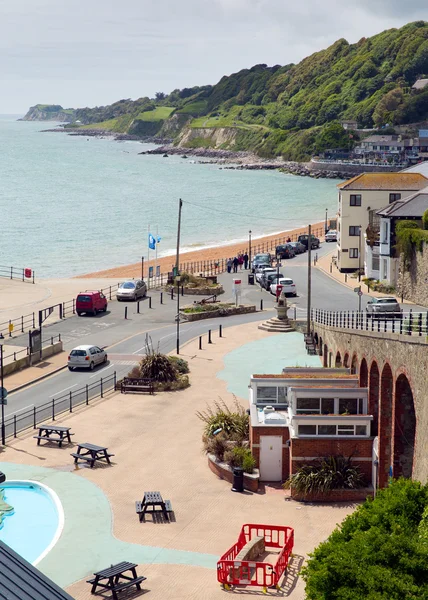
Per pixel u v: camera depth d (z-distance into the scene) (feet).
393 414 116.78
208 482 129.18
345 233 307.37
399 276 260.21
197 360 199.41
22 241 445.78
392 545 75.66
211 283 288.10
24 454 139.03
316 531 111.86
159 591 94.89
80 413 160.35
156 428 152.56
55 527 112.27
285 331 227.20
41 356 198.59
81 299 245.04
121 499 121.70
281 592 94.99
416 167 334.65
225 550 106.11
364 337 137.08
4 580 50.52
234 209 613.52
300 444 125.90
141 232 486.79
